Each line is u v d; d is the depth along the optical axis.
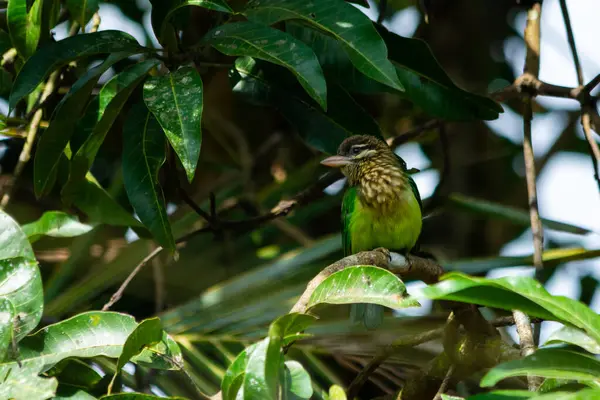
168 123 8.06
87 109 9.11
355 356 10.30
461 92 10.55
